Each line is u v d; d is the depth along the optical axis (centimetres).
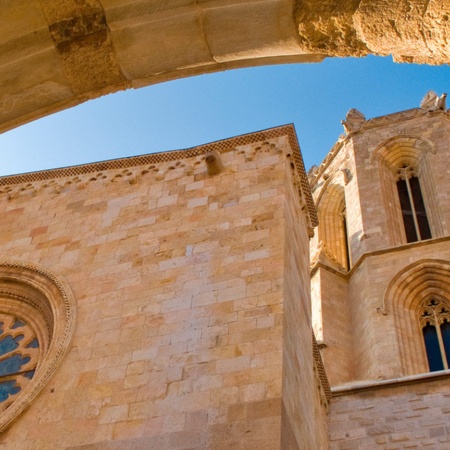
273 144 2022
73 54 783
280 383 1310
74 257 1847
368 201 4066
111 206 2002
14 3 739
